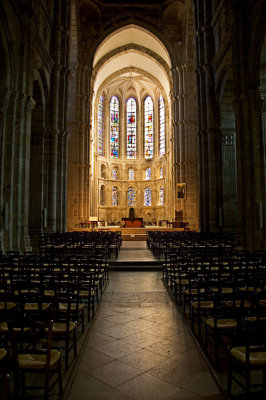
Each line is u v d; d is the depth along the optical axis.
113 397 4.29
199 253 11.68
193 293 7.70
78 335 6.58
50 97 23.23
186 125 35.22
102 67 42.38
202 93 24.27
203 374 4.92
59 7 24.09
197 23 25.28
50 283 6.92
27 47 17.11
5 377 2.72
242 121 16.70
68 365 5.21
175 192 34.97
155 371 5.02
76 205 35.00
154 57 42.06
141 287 10.99
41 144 22.03
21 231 16.27
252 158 16.14
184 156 35.28
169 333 6.66
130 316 7.81
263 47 15.47
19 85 16.42
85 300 9.23
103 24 36.59
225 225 22.33
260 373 4.97
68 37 25.48
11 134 15.73
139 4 36.66
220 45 21.02
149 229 33.34
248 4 16.28
